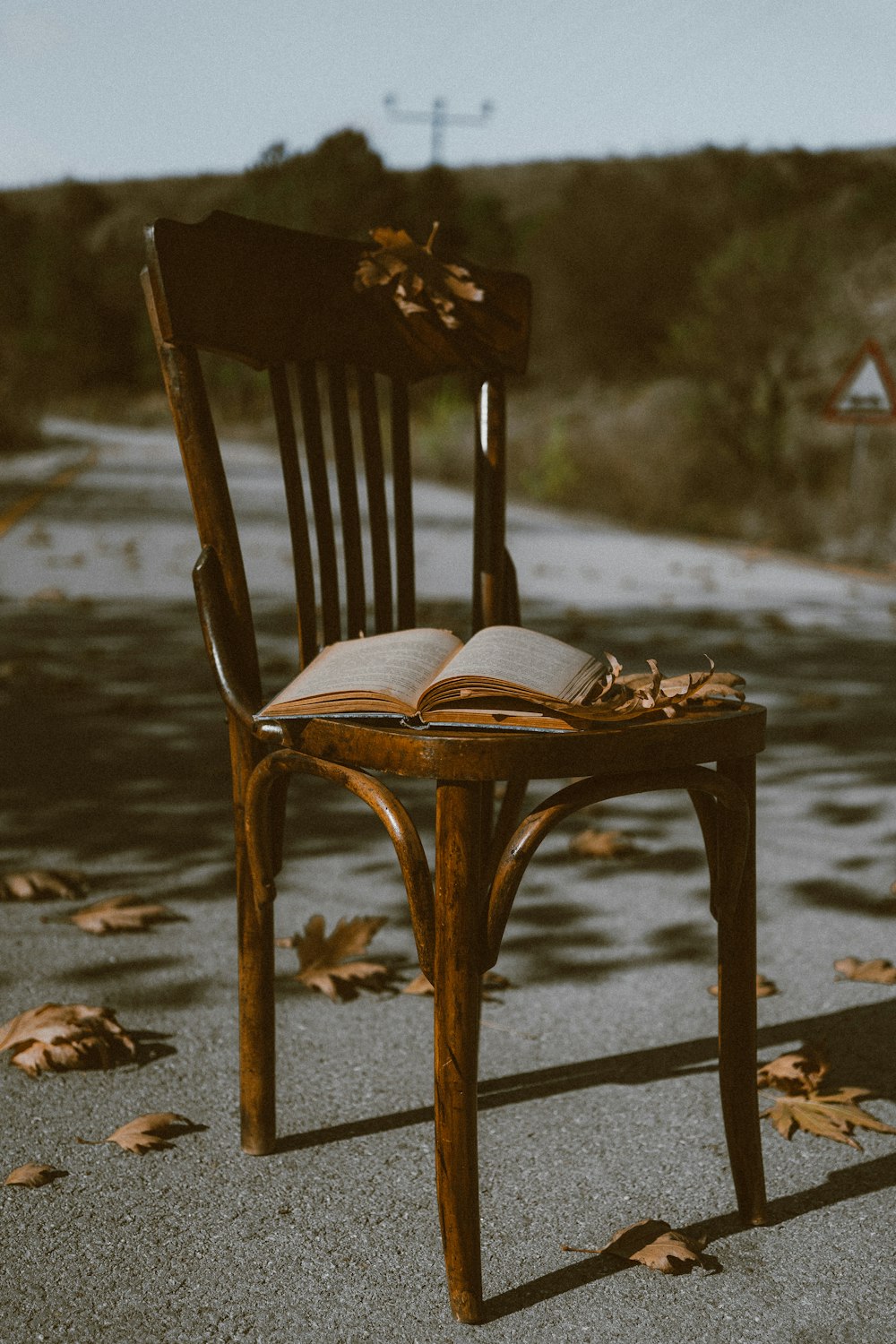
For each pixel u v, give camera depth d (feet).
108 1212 6.31
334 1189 6.55
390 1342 5.41
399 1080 7.71
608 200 92.68
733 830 5.90
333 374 7.22
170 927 10.06
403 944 9.90
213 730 16.55
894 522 40.09
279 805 6.61
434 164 78.95
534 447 63.72
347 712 5.51
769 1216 6.42
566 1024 8.57
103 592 28.53
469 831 5.29
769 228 53.67
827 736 17.10
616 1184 6.68
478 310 7.41
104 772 14.53
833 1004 8.96
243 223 6.59
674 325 56.13
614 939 10.14
